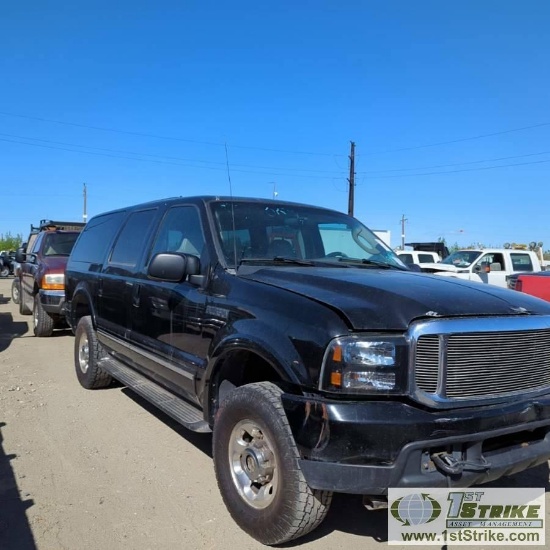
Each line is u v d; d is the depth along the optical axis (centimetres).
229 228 418
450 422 274
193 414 412
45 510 361
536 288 980
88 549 316
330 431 273
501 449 303
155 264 395
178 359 418
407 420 269
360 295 310
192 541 327
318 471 277
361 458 269
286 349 300
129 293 514
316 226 467
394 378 277
